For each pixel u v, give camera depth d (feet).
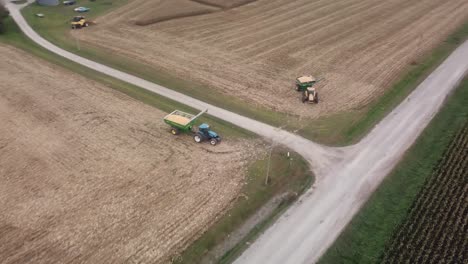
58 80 149.79
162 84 147.33
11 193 92.12
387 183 97.25
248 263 76.07
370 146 110.83
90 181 96.07
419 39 187.42
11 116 124.47
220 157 106.11
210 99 136.26
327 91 140.97
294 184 96.68
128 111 128.26
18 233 81.30
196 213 87.10
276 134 116.37
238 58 169.58
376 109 128.98
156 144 111.14
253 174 99.66
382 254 78.69
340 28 204.44
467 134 114.73
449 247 79.87
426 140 113.80
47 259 75.61
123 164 102.32
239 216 86.89
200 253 77.97
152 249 78.07
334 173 100.42
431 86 143.84
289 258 77.41
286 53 174.29
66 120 122.42
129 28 207.21
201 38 192.54
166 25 210.79
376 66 160.25
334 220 86.38
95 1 254.88
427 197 92.02
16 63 165.07
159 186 94.73
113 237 80.48
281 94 139.13
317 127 119.55
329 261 77.25
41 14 225.76
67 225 83.25
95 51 178.60
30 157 105.09
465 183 95.86
